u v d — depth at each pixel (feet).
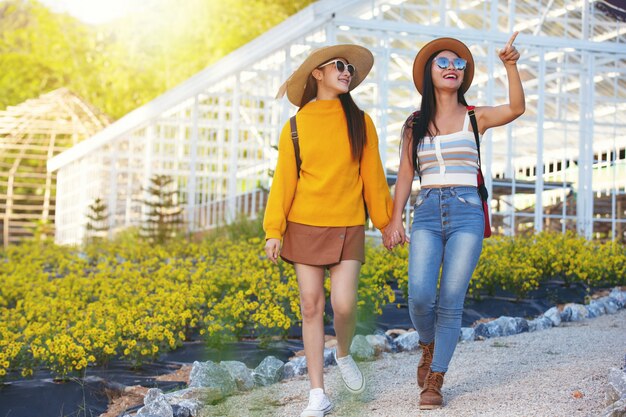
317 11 39.42
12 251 48.08
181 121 62.59
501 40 41.86
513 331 22.15
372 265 28.09
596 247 33.94
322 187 14.48
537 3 43.62
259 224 40.63
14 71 139.95
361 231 14.74
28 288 28.60
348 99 14.92
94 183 72.33
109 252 43.42
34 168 114.32
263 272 25.88
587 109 44.14
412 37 40.60
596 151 53.93
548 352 18.78
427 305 14.53
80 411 16.47
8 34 142.41
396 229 15.11
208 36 138.62
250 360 19.56
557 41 42.96
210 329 20.27
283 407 15.12
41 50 141.90
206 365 16.90
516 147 60.03
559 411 13.16
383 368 18.17
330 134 14.64
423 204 14.90
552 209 48.42
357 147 14.60
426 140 14.92
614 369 13.56
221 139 60.39
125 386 17.30
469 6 43.34
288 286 23.40
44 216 89.15
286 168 14.71
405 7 40.96
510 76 14.65
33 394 17.04
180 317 21.13
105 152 70.69
